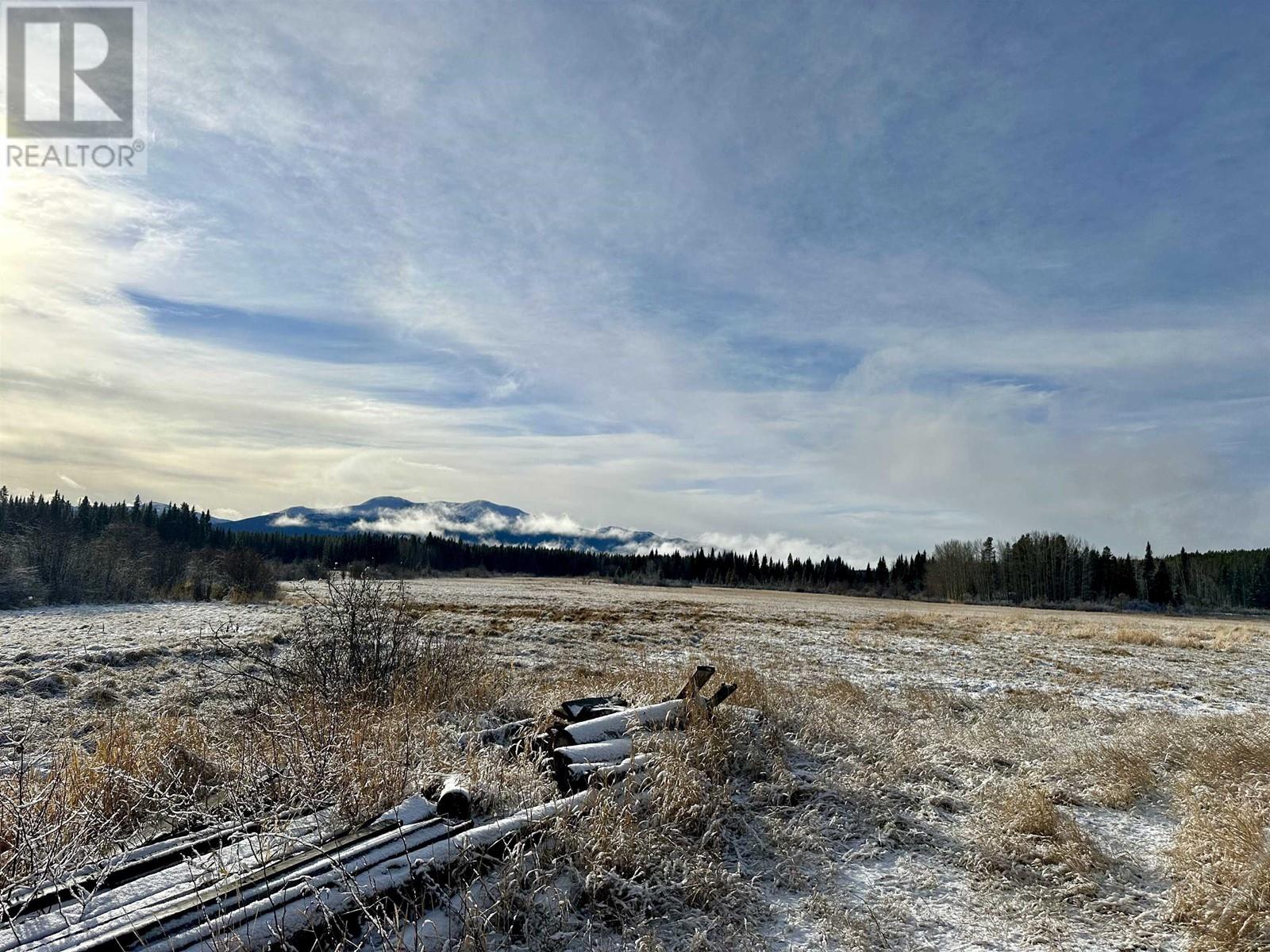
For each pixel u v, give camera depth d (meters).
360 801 5.11
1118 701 15.77
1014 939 4.79
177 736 6.78
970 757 8.85
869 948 4.52
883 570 139.62
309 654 9.31
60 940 3.37
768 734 8.09
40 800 4.88
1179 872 5.67
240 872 4.04
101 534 48.19
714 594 87.06
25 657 15.59
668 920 4.65
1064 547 101.50
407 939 3.84
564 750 6.34
